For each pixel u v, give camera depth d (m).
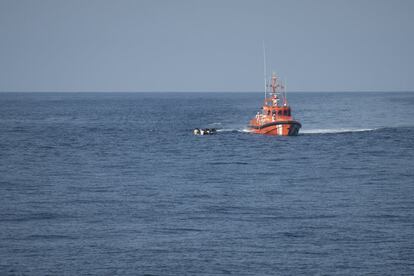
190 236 151.88
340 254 138.88
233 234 153.38
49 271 129.38
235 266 132.00
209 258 136.50
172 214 173.88
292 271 129.50
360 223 163.38
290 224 162.50
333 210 178.00
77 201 192.12
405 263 133.62
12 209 180.75
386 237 150.75
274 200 192.62
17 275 127.25
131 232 155.38
